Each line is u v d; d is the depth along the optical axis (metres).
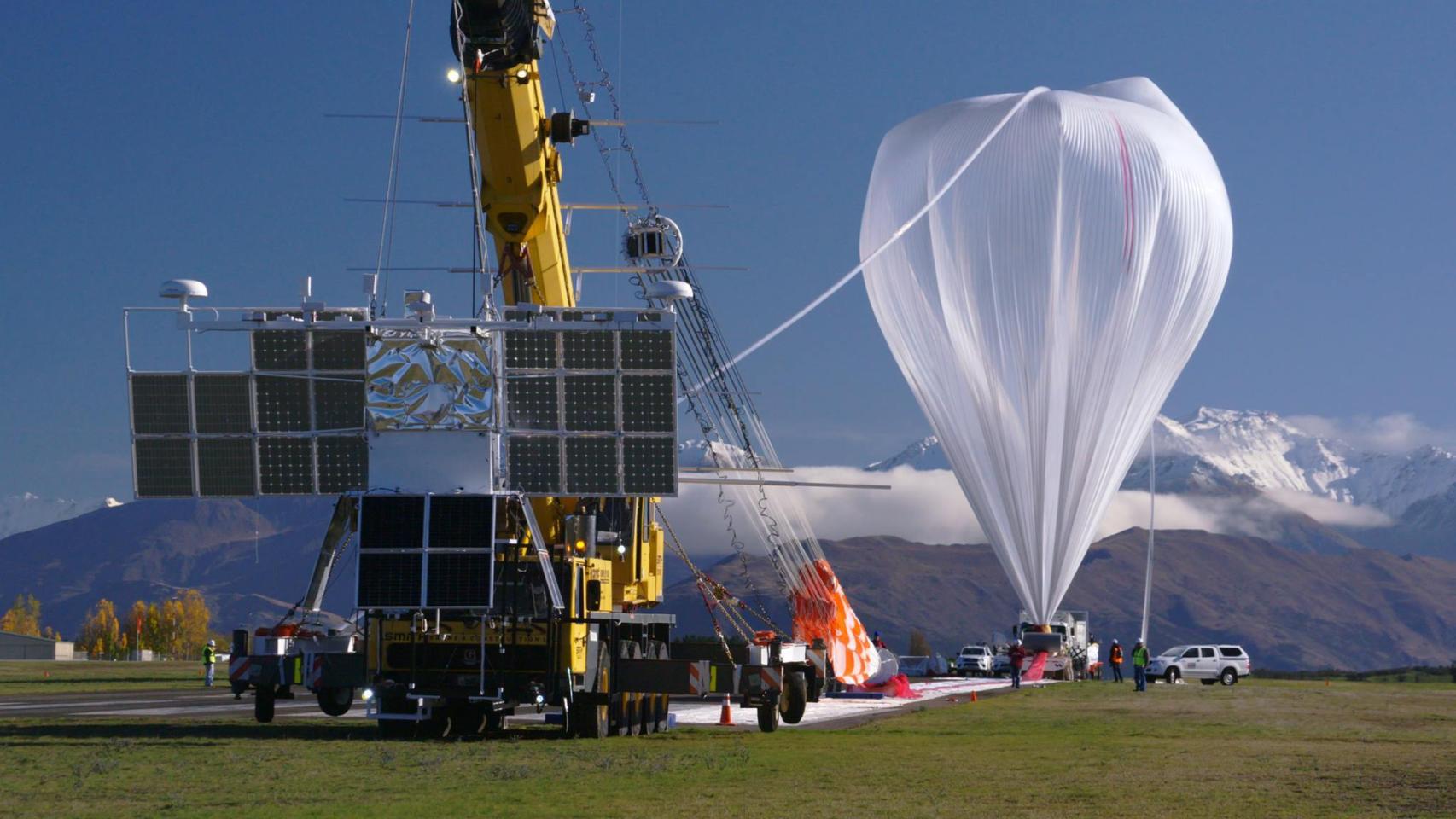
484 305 29.28
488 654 28.52
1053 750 27.91
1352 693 62.25
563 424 28.64
